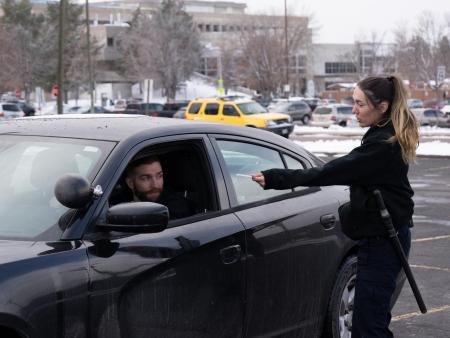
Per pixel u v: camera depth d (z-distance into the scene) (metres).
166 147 4.86
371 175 4.72
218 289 4.69
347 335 5.94
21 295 3.62
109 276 4.00
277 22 105.19
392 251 4.79
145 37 103.19
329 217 5.70
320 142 36.22
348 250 5.89
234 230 4.86
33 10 129.00
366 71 122.50
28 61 92.88
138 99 102.50
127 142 4.55
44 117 5.36
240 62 109.44
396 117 4.72
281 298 5.21
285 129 38.56
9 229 4.13
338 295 5.78
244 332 4.91
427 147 30.70
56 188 4.02
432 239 11.70
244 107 38.25
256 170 5.44
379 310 4.82
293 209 5.46
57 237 4.03
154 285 4.27
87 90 105.38
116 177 4.35
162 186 4.98
